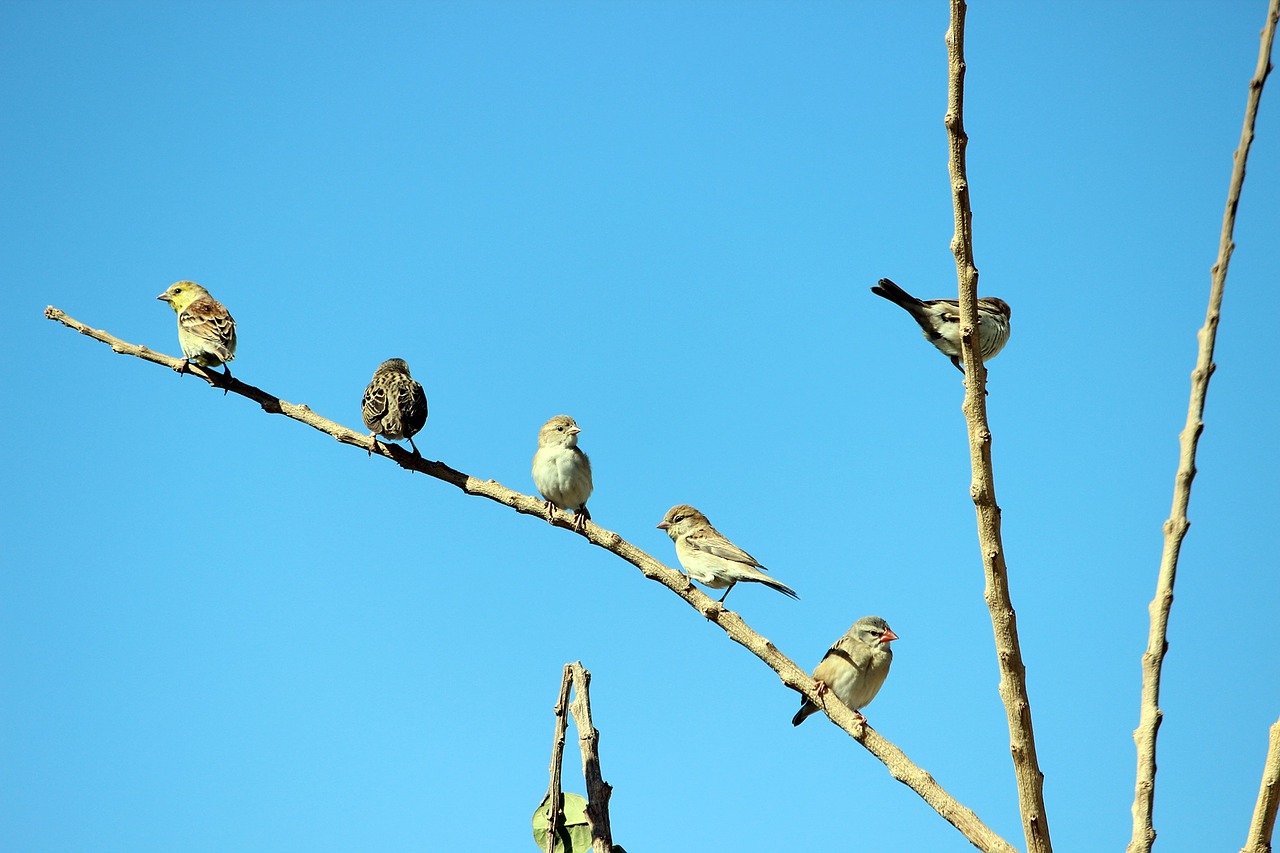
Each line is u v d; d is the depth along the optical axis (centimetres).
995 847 913
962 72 805
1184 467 700
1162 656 716
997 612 823
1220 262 679
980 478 826
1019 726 820
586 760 995
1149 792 709
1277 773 700
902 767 984
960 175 814
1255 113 662
